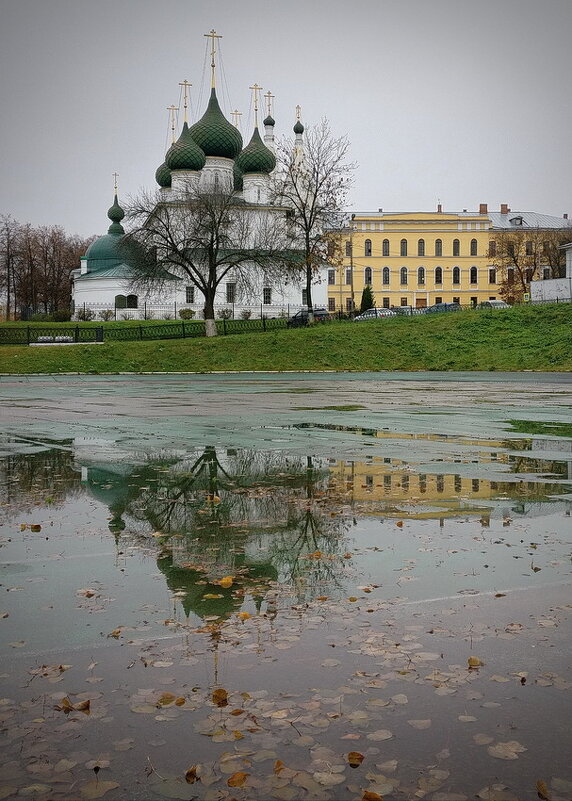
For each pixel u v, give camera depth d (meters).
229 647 3.21
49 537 5.06
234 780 2.26
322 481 7.00
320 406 16.25
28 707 2.71
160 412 15.03
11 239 87.75
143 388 25.30
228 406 16.47
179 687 2.85
